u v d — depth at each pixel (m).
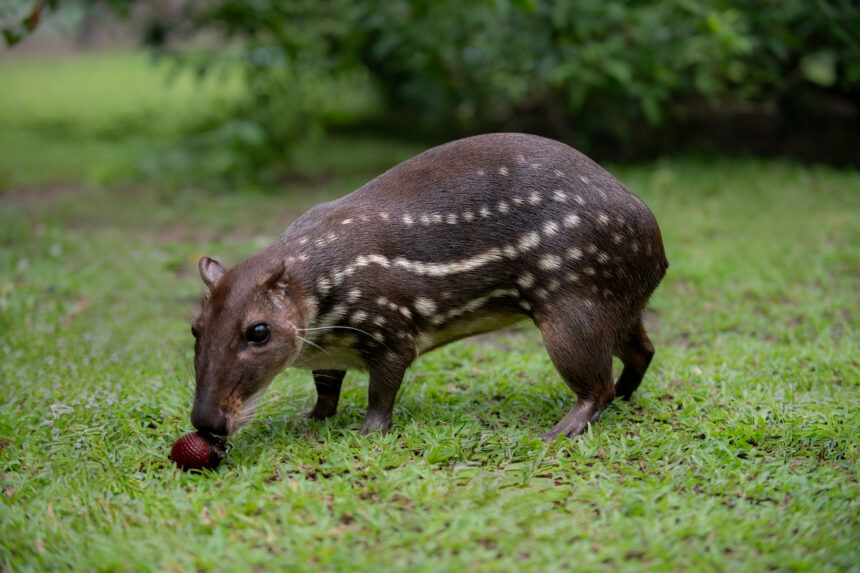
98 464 6.27
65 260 11.53
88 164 17.50
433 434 6.56
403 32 15.55
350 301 6.38
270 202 14.75
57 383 7.64
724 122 17.98
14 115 23.31
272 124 16.84
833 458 6.13
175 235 13.05
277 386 7.77
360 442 6.38
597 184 6.61
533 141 6.88
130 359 8.31
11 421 6.84
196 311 10.02
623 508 5.40
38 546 5.13
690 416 6.90
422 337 6.71
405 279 6.48
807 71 15.77
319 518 5.33
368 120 22.02
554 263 6.46
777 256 11.08
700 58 15.07
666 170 15.08
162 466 6.25
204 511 5.48
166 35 17.38
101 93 27.05
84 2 16.05
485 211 6.56
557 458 6.17
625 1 14.90
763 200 13.41
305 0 16.59
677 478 5.86
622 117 15.98
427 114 17.47
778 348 8.26
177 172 16.39
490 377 7.97
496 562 4.82
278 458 6.25
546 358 8.45
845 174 14.47
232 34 16.66
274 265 6.21
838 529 5.13
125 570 4.88
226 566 4.82
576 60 14.70
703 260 10.98
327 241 6.43
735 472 5.89
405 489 5.66
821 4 13.56
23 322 9.09
